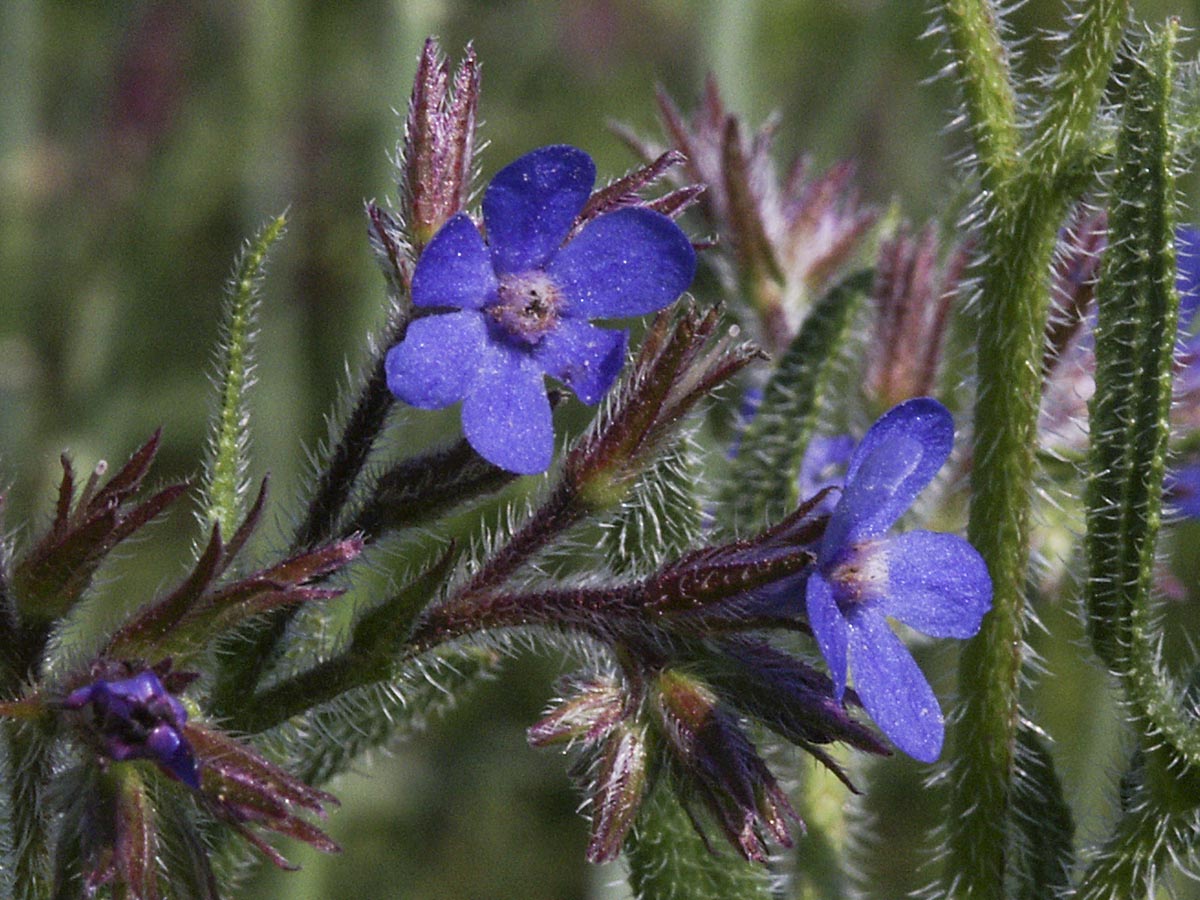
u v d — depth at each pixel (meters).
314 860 0.29
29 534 0.23
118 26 0.40
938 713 0.21
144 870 0.21
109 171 0.40
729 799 0.22
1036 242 0.23
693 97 0.43
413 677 0.24
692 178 0.27
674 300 0.21
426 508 0.23
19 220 0.39
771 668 0.22
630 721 0.22
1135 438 0.22
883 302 0.26
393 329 0.23
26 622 0.22
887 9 0.36
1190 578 0.34
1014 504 0.23
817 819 0.25
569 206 0.21
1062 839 0.23
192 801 0.22
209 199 0.40
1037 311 0.23
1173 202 0.22
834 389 0.27
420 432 0.33
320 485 0.23
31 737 0.22
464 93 0.23
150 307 0.39
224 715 0.23
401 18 0.32
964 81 0.23
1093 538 0.22
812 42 0.41
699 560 0.22
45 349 0.38
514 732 0.38
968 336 0.29
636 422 0.22
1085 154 0.22
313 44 0.41
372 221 0.23
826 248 0.27
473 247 0.21
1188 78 0.22
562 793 0.38
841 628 0.21
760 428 0.25
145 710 0.21
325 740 0.24
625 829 0.22
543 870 0.37
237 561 0.23
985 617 0.23
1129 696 0.22
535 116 0.44
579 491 0.22
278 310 0.35
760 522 0.25
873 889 0.33
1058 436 0.26
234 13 0.40
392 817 0.37
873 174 0.40
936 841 0.33
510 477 0.23
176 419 0.39
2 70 0.39
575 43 0.44
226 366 0.24
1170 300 0.22
